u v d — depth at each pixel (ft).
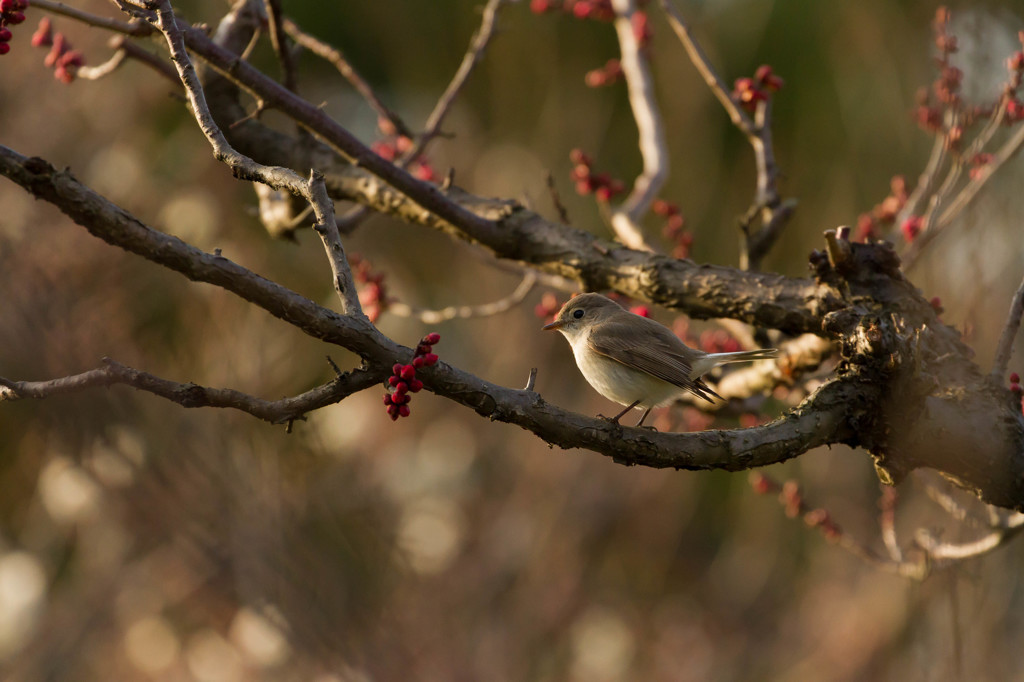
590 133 55.21
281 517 34.40
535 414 17.42
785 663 48.62
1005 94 26.02
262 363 36.88
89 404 32.40
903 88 48.26
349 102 63.26
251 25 28.96
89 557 43.91
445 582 44.80
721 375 29.48
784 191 55.67
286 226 28.94
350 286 16.16
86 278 37.17
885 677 43.47
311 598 33.99
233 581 34.65
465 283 52.90
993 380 19.81
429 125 28.96
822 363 25.91
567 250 25.09
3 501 45.34
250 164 16.35
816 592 49.75
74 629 43.06
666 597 53.98
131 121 44.57
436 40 62.18
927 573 26.96
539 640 46.57
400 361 16.14
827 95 55.77
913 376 18.44
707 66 27.45
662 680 49.19
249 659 40.27
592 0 34.81
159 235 15.81
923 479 26.76
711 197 55.52
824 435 18.54
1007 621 33.58
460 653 40.86
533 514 48.06
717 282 22.95
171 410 34.19
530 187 53.67
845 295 21.34
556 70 55.36
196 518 33.01
